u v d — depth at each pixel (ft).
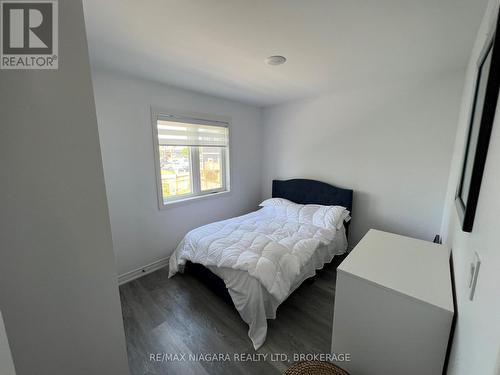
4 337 1.44
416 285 3.49
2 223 1.78
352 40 5.08
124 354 2.69
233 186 11.66
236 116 11.28
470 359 2.08
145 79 7.89
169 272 8.48
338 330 4.03
